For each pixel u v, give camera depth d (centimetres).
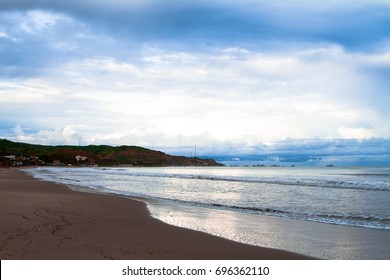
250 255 745
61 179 4062
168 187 2964
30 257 641
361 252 792
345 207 1638
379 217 1330
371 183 3469
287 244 858
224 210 1498
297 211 1500
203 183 3556
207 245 810
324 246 844
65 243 762
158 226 1037
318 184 3312
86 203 1556
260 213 1427
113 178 4581
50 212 1233
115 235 886
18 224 959
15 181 3155
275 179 4466
